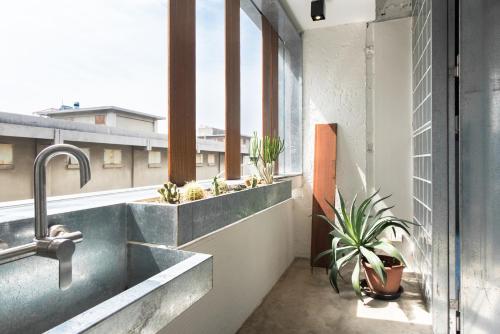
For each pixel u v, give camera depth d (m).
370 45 3.25
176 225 1.18
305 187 3.46
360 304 2.34
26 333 0.79
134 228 1.23
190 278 0.83
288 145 3.54
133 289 0.69
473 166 1.84
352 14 3.07
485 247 1.81
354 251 2.45
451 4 2.00
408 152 3.07
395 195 3.10
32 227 0.85
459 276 1.97
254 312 2.21
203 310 1.56
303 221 3.46
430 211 2.20
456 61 2.00
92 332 0.54
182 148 1.77
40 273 0.82
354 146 3.30
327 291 2.57
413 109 2.98
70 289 0.93
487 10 1.79
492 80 1.77
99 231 1.07
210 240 1.61
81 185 0.79
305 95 3.46
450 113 2.01
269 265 2.56
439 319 1.98
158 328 0.71
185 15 1.80
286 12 2.99
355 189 3.29
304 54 3.46
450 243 2.00
